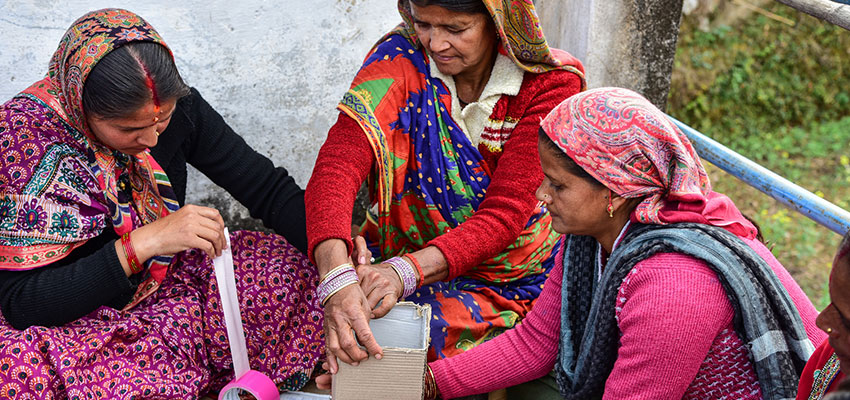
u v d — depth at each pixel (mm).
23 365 1896
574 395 1938
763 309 1615
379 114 2256
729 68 6078
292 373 2217
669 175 1696
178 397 2045
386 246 2449
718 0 6227
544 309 2055
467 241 2154
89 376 1957
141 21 1944
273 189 2451
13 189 1953
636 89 3254
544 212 2461
